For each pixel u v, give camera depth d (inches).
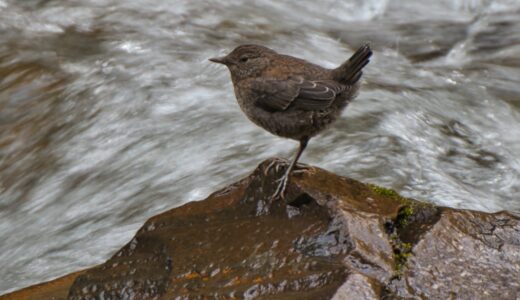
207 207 303.1
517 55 668.7
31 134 543.8
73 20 669.3
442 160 497.4
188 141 510.6
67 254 425.7
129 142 519.5
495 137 531.5
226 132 516.1
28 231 457.1
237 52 331.0
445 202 445.4
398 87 586.9
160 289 271.0
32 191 494.3
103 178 490.6
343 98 318.7
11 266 425.1
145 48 625.0
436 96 580.4
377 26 730.8
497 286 259.8
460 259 267.0
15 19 666.8
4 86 587.5
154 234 295.9
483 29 721.0
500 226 283.3
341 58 651.5
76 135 534.9
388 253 260.2
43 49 626.8
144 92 564.7
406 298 249.1
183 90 566.6
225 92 565.6
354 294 240.4
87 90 573.0
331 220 268.7
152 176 482.6
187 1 711.7
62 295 322.3
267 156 486.9
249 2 738.2
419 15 753.0
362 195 286.2
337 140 501.0
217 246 277.6
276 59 329.1
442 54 674.8
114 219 450.3
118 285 280.4
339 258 256.4
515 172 489.7
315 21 725.9
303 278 251.1
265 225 281.6
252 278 257.8
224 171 475.8
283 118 321.1
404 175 471.2
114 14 679.7
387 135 510.0
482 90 597.6
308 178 293.1
